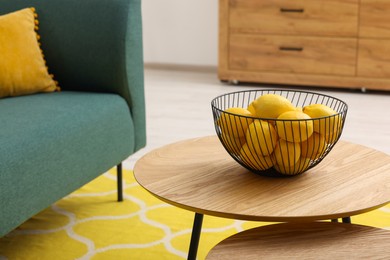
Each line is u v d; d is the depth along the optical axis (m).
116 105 2.25
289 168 1.37
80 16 2.37
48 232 2.15
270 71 4.51
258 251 1.18
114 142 2.21
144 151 3.03
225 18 4.51
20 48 2.31
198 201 1.28
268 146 1.35
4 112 2.01
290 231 1.26
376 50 4.21
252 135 1.35
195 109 3.88
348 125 3.46
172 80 4.85
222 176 1.43
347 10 4.21
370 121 3.54
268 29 4.43
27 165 1.73
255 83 4.73
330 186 1.35
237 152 1.42
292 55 4.42
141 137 2.44
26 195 1.73
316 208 1.23
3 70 2.25
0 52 2.26
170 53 5.31
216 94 4.32
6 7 2.48
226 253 1.17
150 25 5.29
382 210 2.29
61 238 2.10
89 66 2.37
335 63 4.33
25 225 2.21
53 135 1.86
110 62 2.32
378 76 4.25
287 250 1.18
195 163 1.52
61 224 2.21
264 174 1.42
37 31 2.43
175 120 3.62
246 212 1.22
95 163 2.08
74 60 2.39
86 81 2.40
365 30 4.20
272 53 4.47
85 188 2.56
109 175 2.71
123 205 2.38
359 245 1.19
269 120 1.36
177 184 1.38
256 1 4.41
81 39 2.37
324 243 1.20
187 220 2.24
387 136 3.24
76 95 2.29
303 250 1.18
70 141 1.93
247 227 2.16
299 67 4.43
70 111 2.04
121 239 2.09
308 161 1.39
